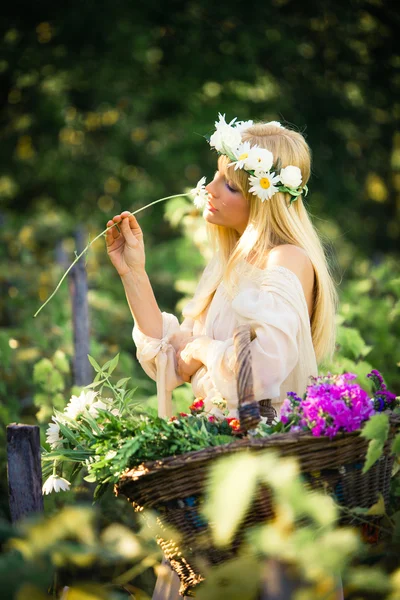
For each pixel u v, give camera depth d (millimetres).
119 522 4328
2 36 13320
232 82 14414
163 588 3234
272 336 3074
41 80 13766
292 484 2250
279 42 13984
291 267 3301
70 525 2182
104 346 6480
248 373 2670
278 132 3598
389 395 2969
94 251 10102
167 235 15594
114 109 14375
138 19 13492
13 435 2916
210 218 3576
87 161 15078
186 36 13852
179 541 2672
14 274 8617
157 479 2646
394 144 15352
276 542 2268
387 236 16109
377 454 2541
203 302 3682
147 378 7074
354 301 7035
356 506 2711
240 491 2180
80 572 3709
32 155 14836
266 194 3375
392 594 2256
